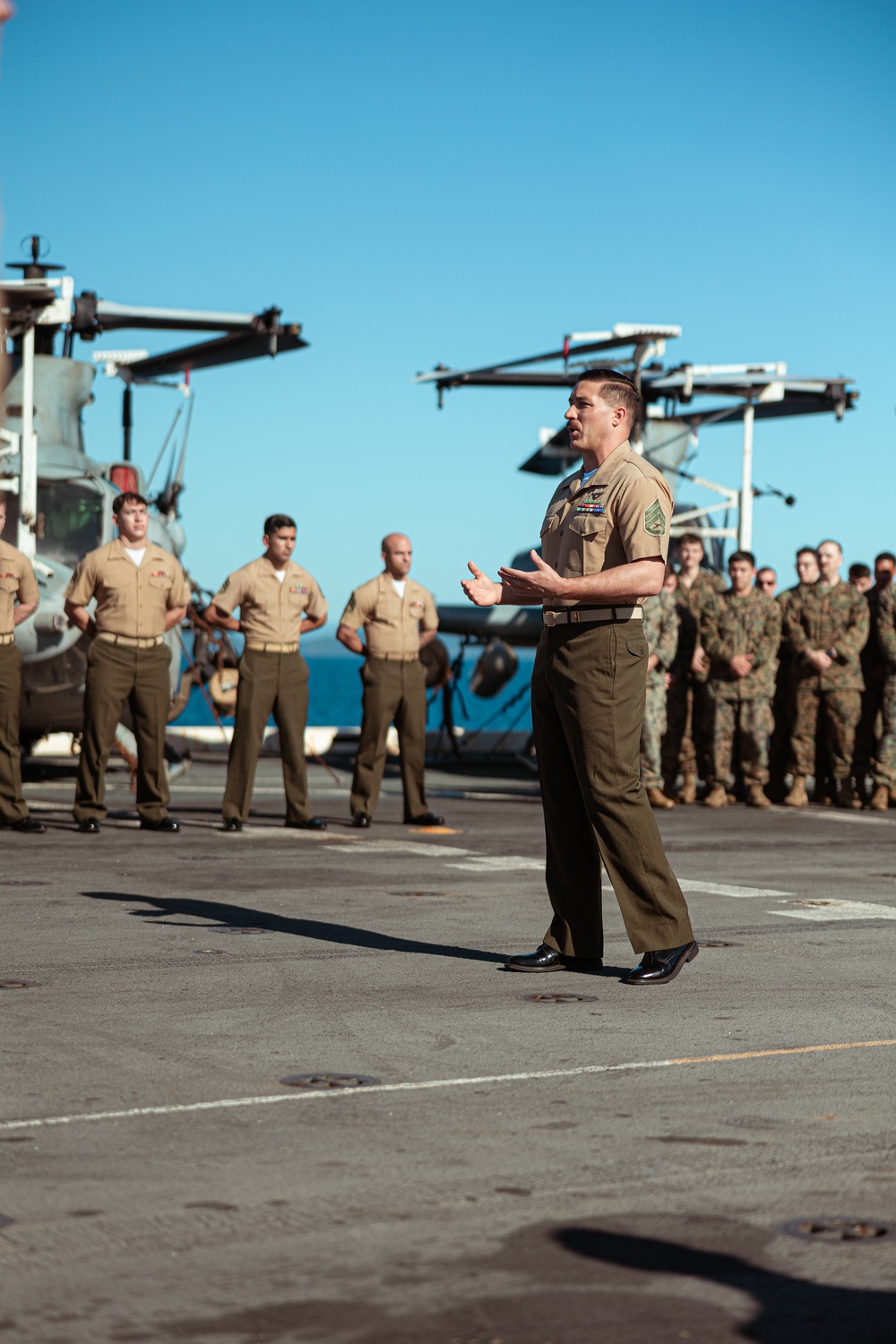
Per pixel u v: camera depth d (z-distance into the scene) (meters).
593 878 5.12
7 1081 3.57
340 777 15.45
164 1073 3.66
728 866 8.15
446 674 18.06
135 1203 2.74
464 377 16.75
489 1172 2.93
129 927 5.77
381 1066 3.76
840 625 12.01
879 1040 4.10
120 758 15.98
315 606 9.69
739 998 4.65
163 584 9.27
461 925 5.96
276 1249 2.52
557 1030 4.18
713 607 12.05
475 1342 2.18
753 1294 2.37
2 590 8.94
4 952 5.26
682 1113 3.36
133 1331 2.21
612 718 4.89
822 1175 2.93
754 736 11.95
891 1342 2.21
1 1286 2.36
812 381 16.45
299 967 5.06
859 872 7.90
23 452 12.34
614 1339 2.20
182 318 14.06
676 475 16.52
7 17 1.28
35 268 12.89
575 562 4.98
